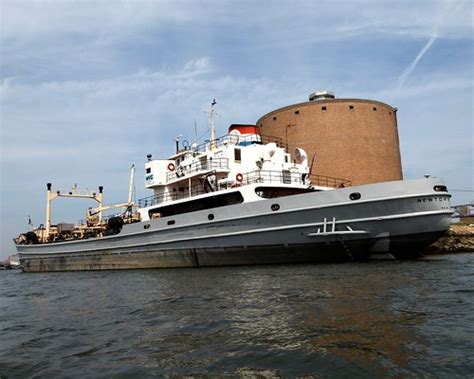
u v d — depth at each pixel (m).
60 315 12.91
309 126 49.72
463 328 8.05
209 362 7.09
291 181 26.03
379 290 12.32
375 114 50.50
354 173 48.50
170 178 29.58
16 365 7.76
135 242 28.69
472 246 41.53
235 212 23.11
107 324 10.83
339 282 14.29
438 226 20.12
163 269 26.23
